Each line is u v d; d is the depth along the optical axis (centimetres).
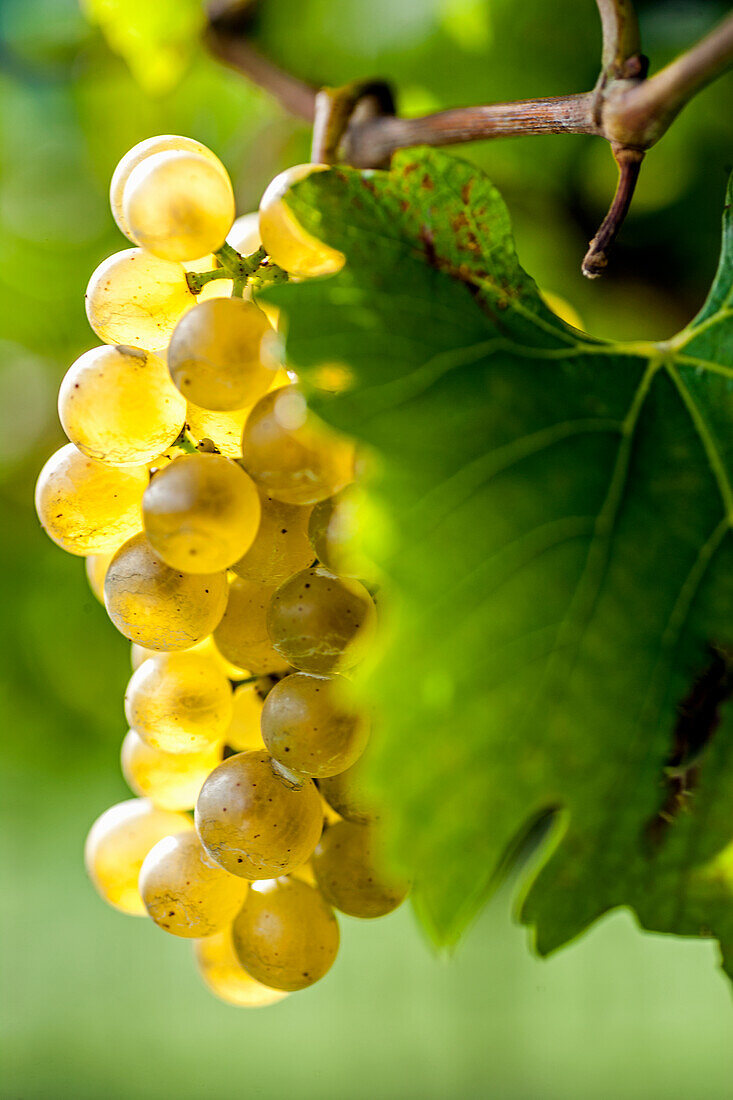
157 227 33
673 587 33
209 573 33
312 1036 117
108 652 64
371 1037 117
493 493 32
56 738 67
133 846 36
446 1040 118
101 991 125
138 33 48
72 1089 106
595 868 33
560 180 53
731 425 33
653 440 33
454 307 33
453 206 33
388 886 34
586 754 32
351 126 39
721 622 33
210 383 32
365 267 33
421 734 31
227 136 62
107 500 34
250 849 33
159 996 124
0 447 66
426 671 32
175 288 34
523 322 33
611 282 53
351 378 32
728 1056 112
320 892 35
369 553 32
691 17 46
